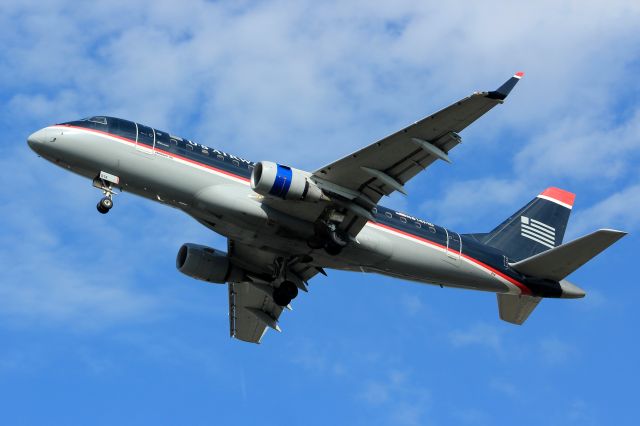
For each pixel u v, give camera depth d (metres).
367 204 53.12
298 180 51.34
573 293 61.88
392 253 56.44
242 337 67.75
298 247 55.16
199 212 53.41
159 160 52.19
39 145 51.47
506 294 62.62
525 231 66.62
